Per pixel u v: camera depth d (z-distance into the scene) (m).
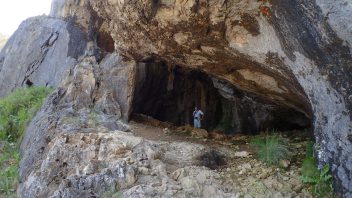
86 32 12.74
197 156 5.98
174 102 11.94
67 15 13.62
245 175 5.49
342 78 4.15
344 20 3.76
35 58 15.44
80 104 8.48
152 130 8.27
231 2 5.14
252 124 9.76
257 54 5.61
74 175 5.37
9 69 16.58
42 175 5.93
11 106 11.14
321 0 3.89
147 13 6.20
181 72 10.94
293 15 4.36
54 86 13.19
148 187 4.93
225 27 5.64
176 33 6.38
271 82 6.52
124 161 5.43
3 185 7.07
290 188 5.04
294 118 8.88
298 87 5.47
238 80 7.21
